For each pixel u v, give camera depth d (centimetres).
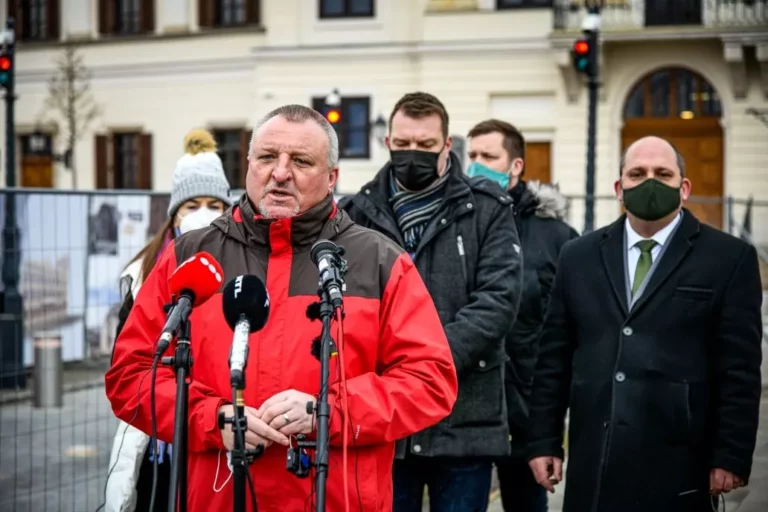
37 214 916
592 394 437
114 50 2894
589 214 1368
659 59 2412
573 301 452
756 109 2355
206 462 325
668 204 430
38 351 746
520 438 544
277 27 2669
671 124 2438
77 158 2959
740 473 415
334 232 341
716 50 2377
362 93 2606
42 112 2992
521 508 559
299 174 333
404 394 325
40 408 723
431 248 468
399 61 2580
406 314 339
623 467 425
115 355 339
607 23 2405
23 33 3009
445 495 462
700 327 429
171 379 330
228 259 339
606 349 437
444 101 2541
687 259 434
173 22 2827
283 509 317
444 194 477
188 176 490
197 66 2792
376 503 327
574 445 443
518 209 581
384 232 474
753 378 420
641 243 444
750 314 425
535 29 2466
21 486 662
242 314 300
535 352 553
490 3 2512
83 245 918
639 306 432
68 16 2958
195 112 2803
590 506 431
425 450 449
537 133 2486
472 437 456
